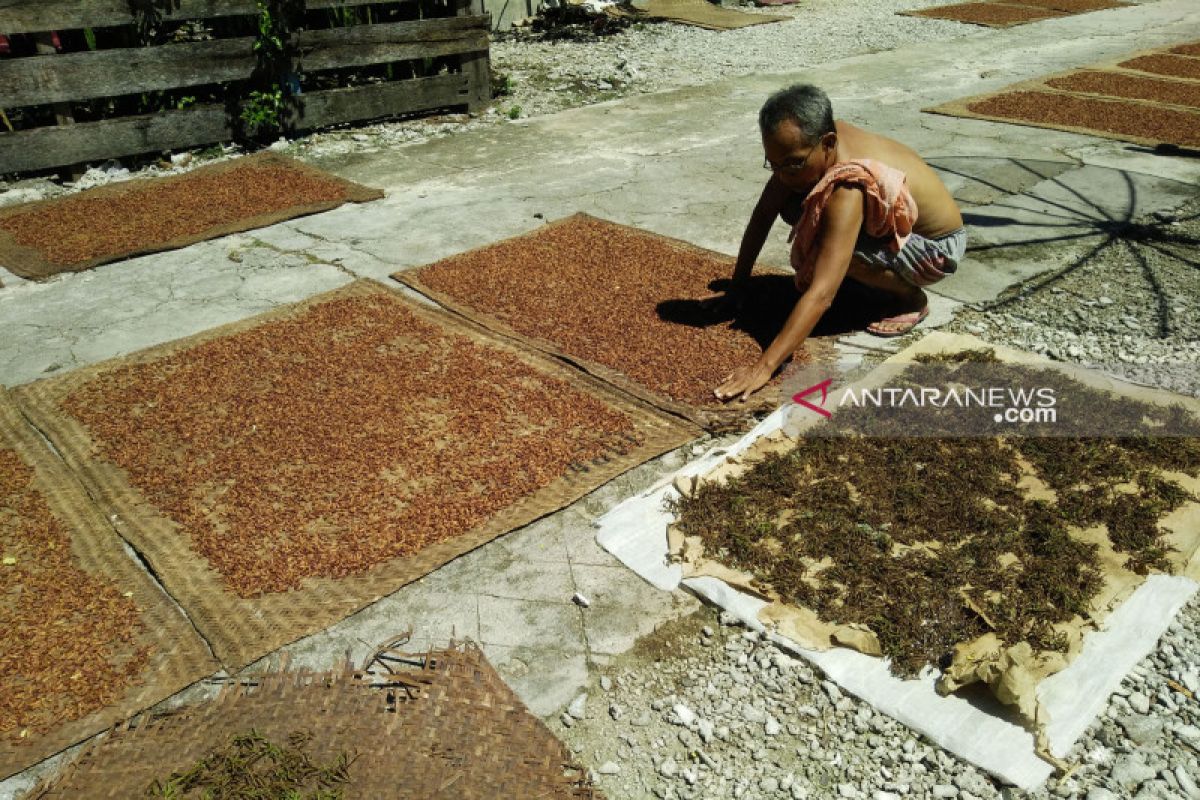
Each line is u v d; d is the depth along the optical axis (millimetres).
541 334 4258
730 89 9156
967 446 3336
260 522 3049
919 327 4340
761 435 3455
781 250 5219
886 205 3719
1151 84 9016
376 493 3193
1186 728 2344
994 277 4902
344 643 2604
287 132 7512
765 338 4191
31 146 6387
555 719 2408
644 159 6957
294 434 3527
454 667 2516
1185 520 2971
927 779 2250
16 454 3424
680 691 2492
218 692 2443
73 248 5359
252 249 5406
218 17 7270
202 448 3453
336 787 2160
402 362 4039
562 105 8711
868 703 2430
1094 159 6809
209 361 4070
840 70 10047
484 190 6359
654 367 3957
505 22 12562
